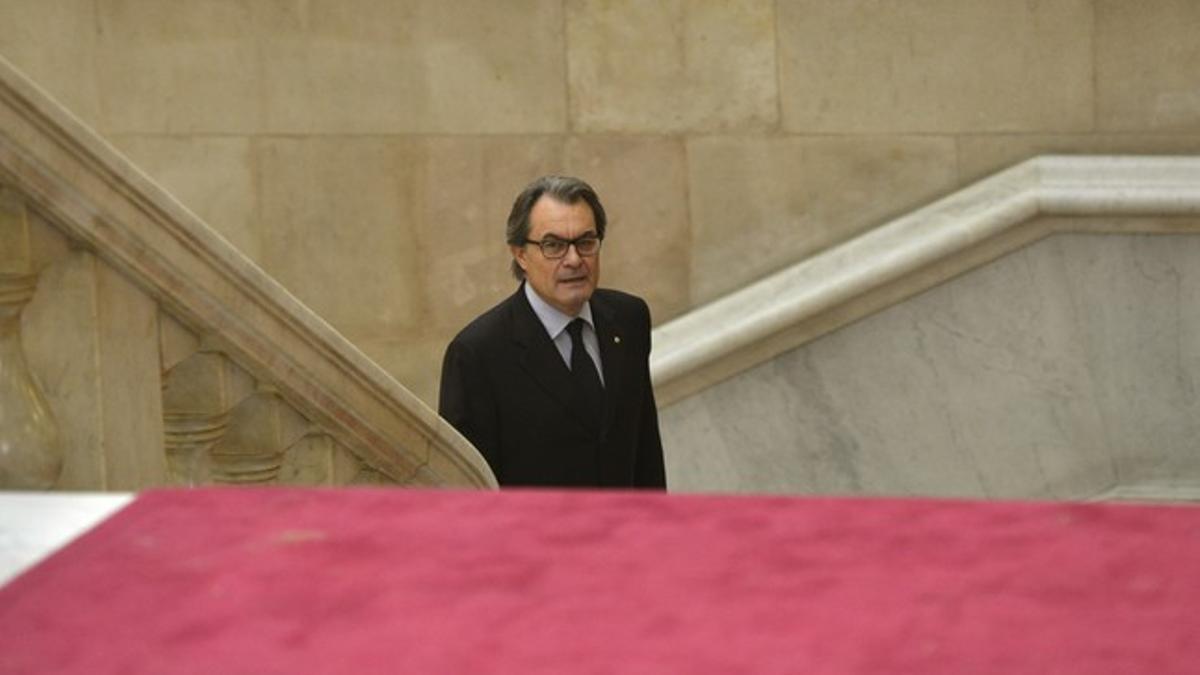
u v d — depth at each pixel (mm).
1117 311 16797
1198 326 16766
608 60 16797
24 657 1929
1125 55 16984
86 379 7715
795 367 16875
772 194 17078
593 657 1861
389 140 16641
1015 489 17078
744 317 16609
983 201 16641
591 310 12016
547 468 11859
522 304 11898
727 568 2189
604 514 2451
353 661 1866
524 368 11789
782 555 2240
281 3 16375
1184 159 16734
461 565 2219
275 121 16500
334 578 2176
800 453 17016
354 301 16812
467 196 16812
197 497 2598
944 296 16766
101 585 2178
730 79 16891
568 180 11852
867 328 16828
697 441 16969
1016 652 1858
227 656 1897
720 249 17125
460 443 9984
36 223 7461
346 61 16516
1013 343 16859
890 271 16422
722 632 1940
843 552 2250
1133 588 2072
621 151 16922
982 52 16969
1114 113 17047
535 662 1847
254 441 8836
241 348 8344
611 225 17016
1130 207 16406
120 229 7582
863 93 16984
